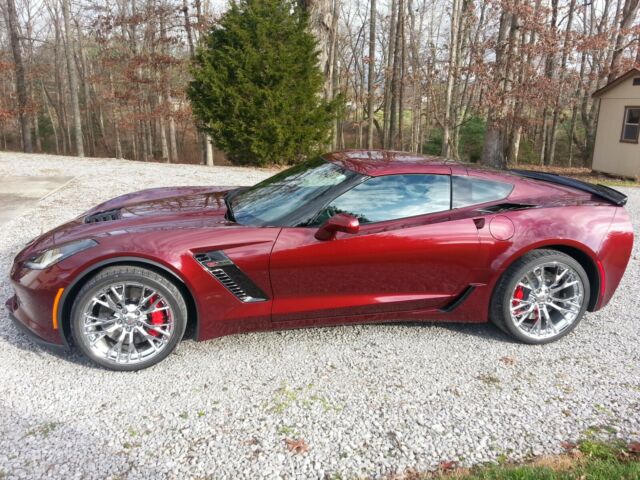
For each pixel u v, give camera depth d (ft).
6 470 7.63
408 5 99.66
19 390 9.67
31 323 10.44
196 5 68.44
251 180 35.47
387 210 11.34
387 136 102.12
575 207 12.20
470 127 98.27
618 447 8.57
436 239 11.25
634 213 28.86
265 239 10.64
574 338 12.54
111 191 28.55
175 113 72.18
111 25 77.51
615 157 55.42
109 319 10.26
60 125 124.67
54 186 29.50
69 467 7.75
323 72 46.47
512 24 56.18
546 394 10.11
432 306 11.91
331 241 10.79
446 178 11.85
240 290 10.72
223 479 7.64
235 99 42.60
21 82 75.41
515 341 12.31
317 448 8.39
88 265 9.91
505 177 12.44
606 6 89.20
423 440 8.67
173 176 35.58
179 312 10.36
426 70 99.81
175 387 9.99
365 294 11.41
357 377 10.53
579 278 11.98
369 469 7.96
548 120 91.81
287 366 10.89
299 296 11.09
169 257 10.08
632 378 10.76
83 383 10.00
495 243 11.50
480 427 9.05
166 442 8.41
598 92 57.06
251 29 43.21
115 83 89.97
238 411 9.30
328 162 12.93
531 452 8.43
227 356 11.23
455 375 10.73
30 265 10.34
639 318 13.75
